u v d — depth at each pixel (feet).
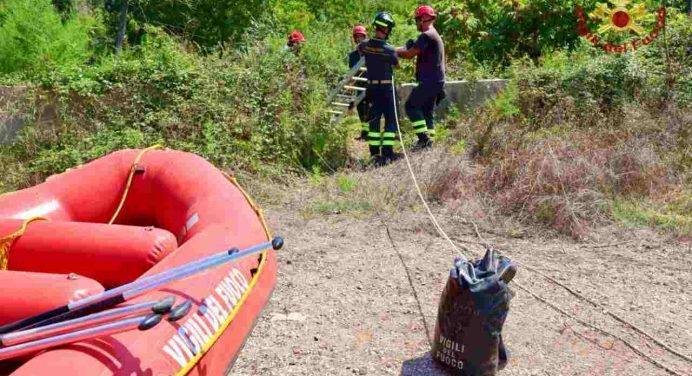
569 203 23.84
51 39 36.65
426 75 31.42
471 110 34.27
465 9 46.37
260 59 32.12
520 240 22.85
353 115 35.73
